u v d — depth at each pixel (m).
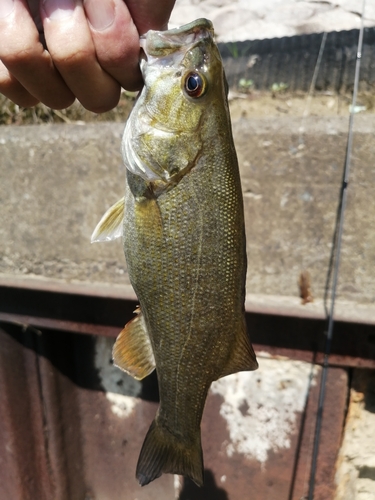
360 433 0.34
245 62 0.45
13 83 0.20
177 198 0.20
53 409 0.39
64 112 0.42
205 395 0.22
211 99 0.20
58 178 0.34
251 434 0.35
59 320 0.35
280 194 0.30
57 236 0.35
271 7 0.50
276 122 0.30
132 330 0.22
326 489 0.33
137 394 0.39
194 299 0.20
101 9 0.16
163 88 0.19
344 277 0.30
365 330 0.29
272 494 0.35
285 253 0.31
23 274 0.37
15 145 0.34
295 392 0.33
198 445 0.23
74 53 0.17
